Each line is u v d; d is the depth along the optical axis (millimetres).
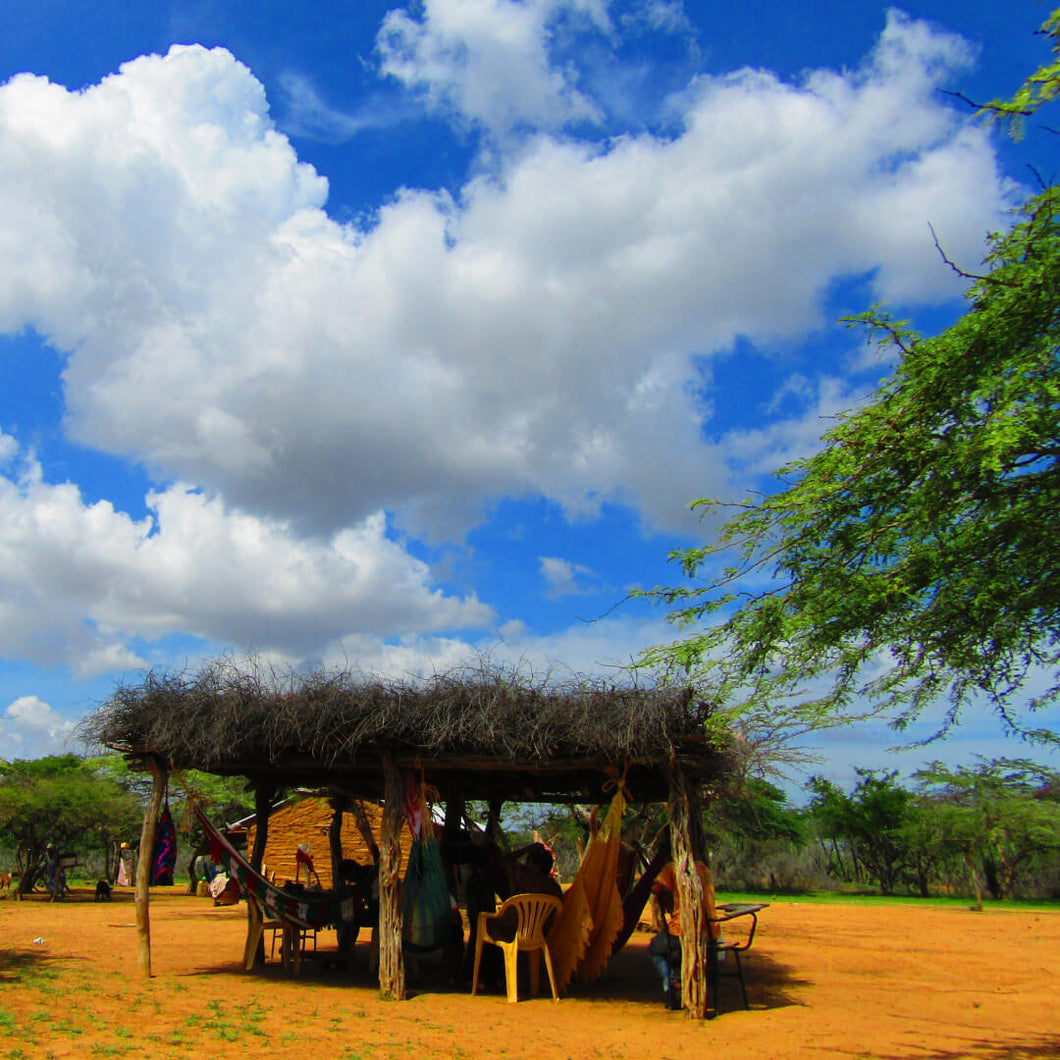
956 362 5555
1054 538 5527
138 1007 9391
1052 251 5473
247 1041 7965
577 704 9977
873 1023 9781
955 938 19859
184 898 34719
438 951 13211
